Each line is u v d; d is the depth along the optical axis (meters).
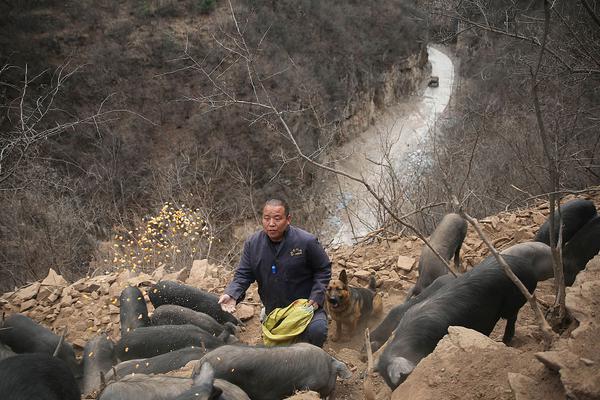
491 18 8.36
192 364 4.98
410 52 49.25
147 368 5.35
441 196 12.06
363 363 5.83
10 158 10.92
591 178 10.77
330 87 39.19
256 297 7.56
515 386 3.46
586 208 6.78
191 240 11.44
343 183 28.59
